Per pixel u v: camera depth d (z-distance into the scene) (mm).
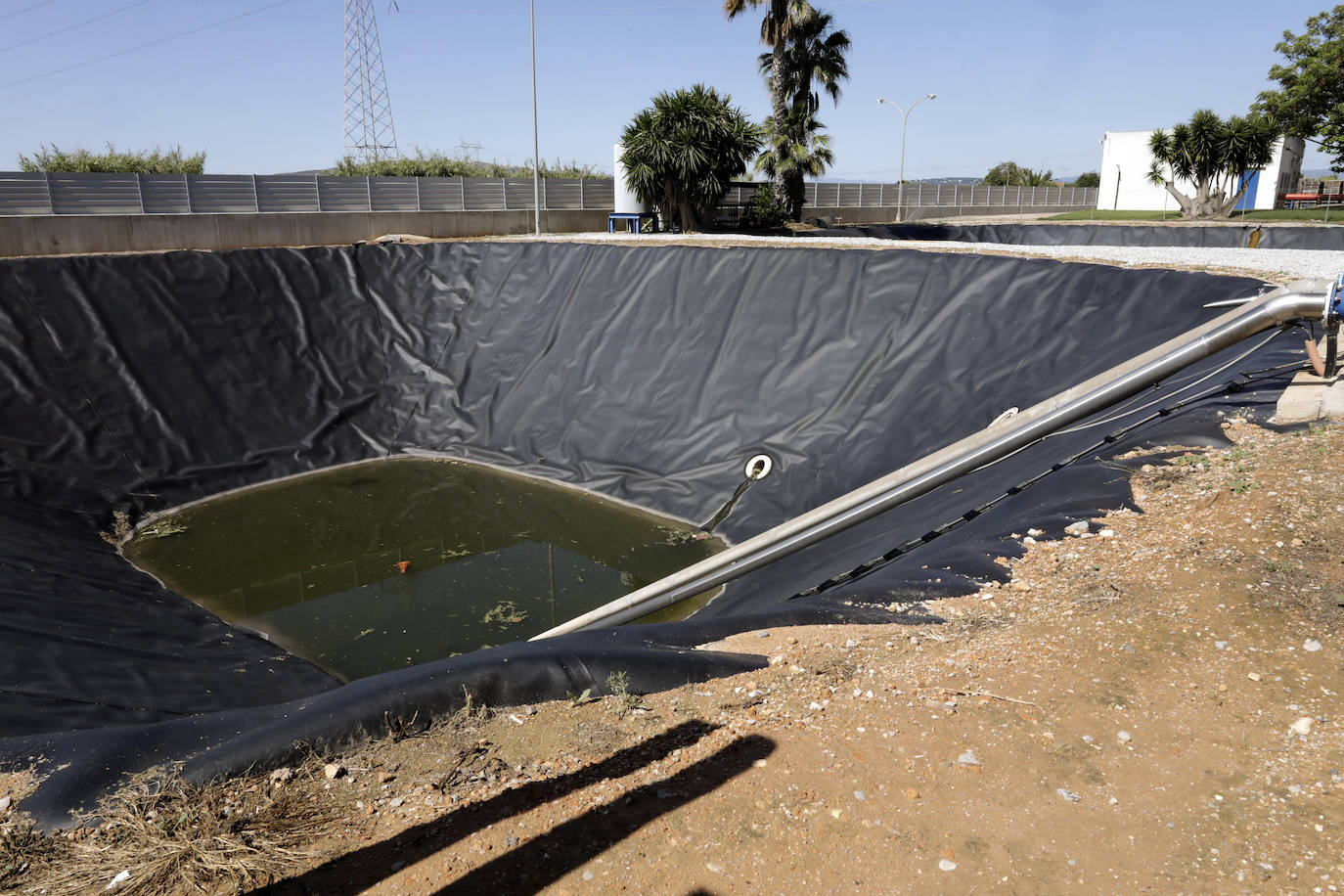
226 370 16797
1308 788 3197
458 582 11719
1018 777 3469
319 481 15953
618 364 16406
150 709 7488
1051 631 4602
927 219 46531
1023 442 4715
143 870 3121
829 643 4941
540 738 4020
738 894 2932
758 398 14188
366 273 19562
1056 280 11930
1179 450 6609
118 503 14016
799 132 32750
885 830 3211
